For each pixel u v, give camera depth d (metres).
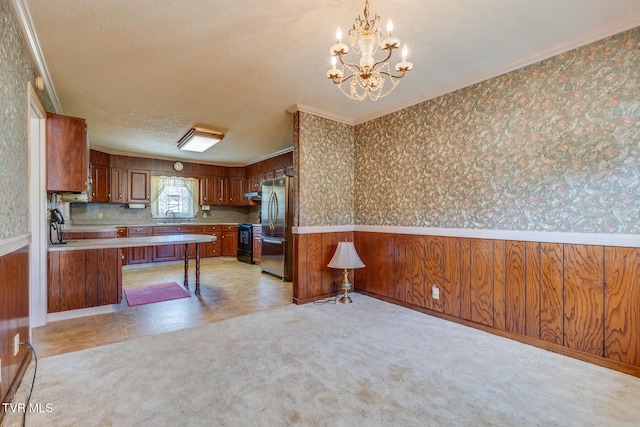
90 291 3.24
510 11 1.92
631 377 2.01
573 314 2.29
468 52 2.42
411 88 3.11
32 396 1.79
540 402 1.75
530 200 2.52
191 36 2.15
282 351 2.38
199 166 7.18
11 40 1.79
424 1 1.82
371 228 3.90
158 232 6.44
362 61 1.79
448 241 3.08
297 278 3.63
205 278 5.12
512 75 2.62
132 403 1.73
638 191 2.03
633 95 2.04
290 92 3.15
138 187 6.36
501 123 2.69
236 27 2.05
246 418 1.61
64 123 3.03
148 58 2.44
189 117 3.92
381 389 1.87
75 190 3.08
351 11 1.90
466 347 2.46
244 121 4.09
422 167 3.32
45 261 2.96
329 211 3.90
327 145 3.86
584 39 2.20
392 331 2.79
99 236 4.69
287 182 4.98
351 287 3.98
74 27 2.02
